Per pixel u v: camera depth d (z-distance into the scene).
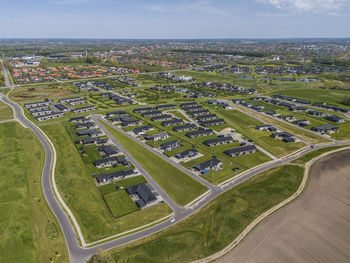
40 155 129.38
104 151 134.12
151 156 130.88
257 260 70.25
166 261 69.62
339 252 73.56
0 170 112.00
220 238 78.00
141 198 95.69
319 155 134.12
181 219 86.12
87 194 98.56
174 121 182.38
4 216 84.44
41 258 69.81
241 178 111.88
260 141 153.38
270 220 85.88
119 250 73.00
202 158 129.88
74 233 79.25
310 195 99.94
